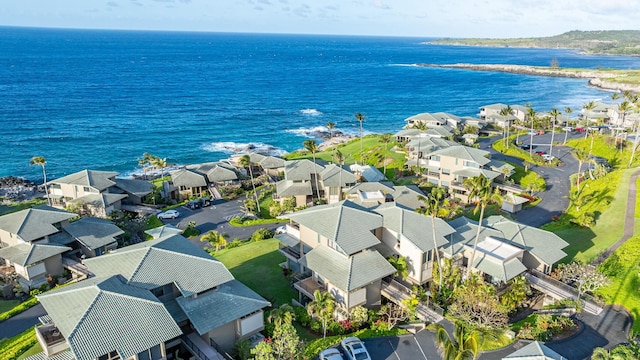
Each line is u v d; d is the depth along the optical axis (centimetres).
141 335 3303
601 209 6931
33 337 4566
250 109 19588
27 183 10538
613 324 4153
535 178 9012
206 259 4269
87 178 8319
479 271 4862
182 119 17325
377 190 7706
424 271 4881
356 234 4722
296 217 5153
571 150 11244
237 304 4019
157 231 6206
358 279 4394
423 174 9512
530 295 4825
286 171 8788
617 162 9775
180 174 9481
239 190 9525
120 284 3759
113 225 6644
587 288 4584
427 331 4184
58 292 3647
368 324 4397
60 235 6272
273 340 3953
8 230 5938
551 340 3941
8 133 14438
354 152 11794
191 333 3944
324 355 3697
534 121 14075
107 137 14525
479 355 3784
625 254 5334
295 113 19100
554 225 6912
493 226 5641
